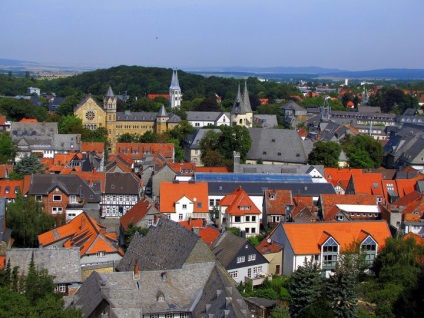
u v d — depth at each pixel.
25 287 75.94
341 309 82.94
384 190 152.25
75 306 73.62
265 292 93.69
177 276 79.94
